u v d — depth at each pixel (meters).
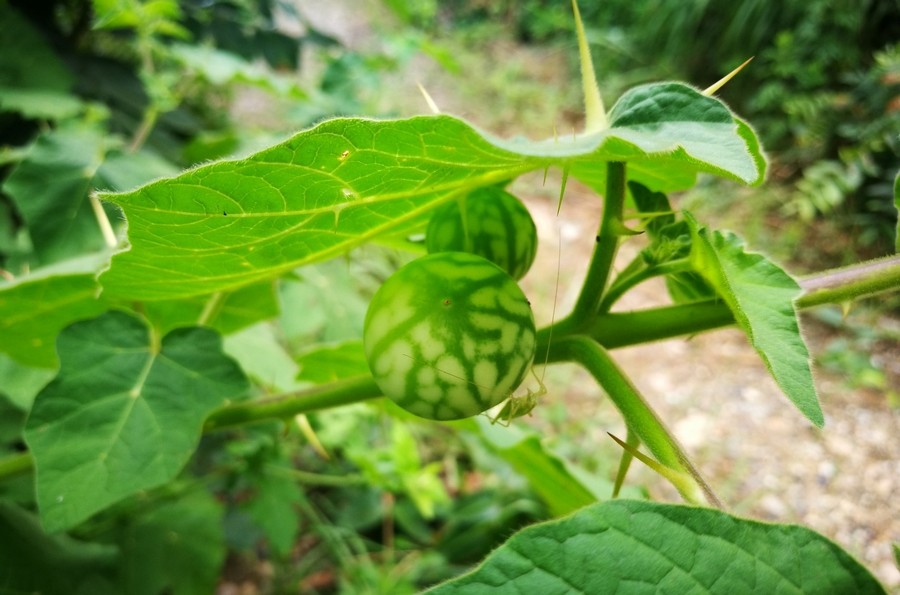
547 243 0.59
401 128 0.07
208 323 0.15
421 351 0.09
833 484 0.38
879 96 0.57
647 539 0.07
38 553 0.18
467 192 0.10
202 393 0.12
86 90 0.34
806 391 0.07
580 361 0.09
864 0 0.62
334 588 0.32
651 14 0.81
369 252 0.40
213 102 0.60
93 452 0.11
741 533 0.07
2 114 0.32
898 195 0.10
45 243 0.21
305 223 0.09
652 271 0.09
